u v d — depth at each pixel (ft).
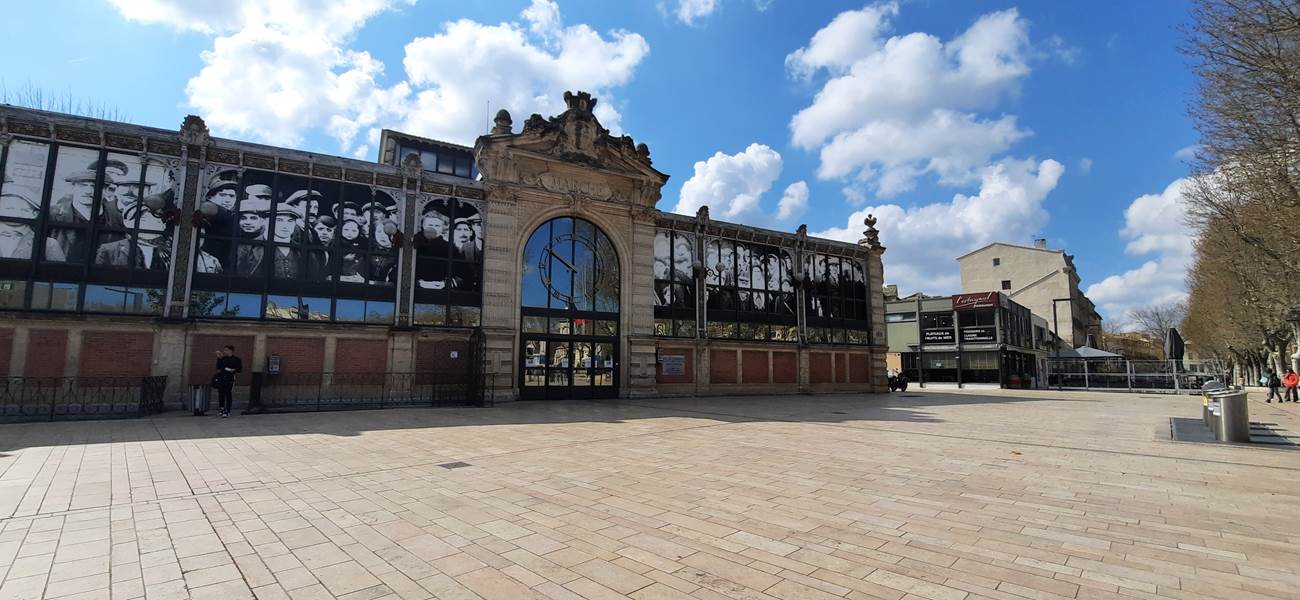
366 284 62.34
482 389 62.59
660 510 19.81
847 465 28.12
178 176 55.52
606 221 77.51
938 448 33.73
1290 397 95.71
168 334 53.21
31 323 48.98
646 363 77.66
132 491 21.86
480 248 69.00
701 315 84.38
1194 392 114.11
